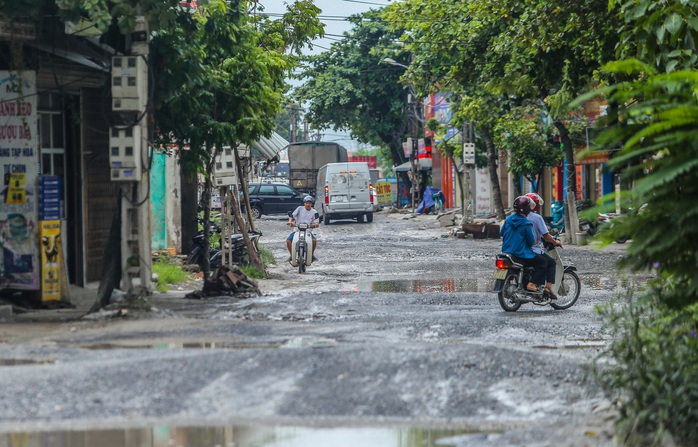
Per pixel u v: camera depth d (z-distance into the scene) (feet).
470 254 152.97
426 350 50.01
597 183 220.84
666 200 37.24
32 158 75.82
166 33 78.74
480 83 154.20
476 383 44.73
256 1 122.93
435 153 402.72
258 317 72.84
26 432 37.81
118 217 72.64
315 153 354.13
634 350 40.73
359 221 285.64
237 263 124.26
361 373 46.16
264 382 44.91
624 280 59.21
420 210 325.83
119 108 70.49
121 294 72.54
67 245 94.68
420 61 185.37
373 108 372.58
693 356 38.88
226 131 91.91
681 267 38.60
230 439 36.94
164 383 44.65
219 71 95.50
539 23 106.42
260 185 314.14
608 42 101.76
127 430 38.17
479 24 143.64
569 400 42.57
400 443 36.58
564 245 168.14
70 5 68.64
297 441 36.76
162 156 128.57
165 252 125.80
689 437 35.24
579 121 188.03
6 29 72.33
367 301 84.74
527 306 84.64
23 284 76.48
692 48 56.75
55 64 85.71
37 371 47.21
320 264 138.72
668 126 35.94
